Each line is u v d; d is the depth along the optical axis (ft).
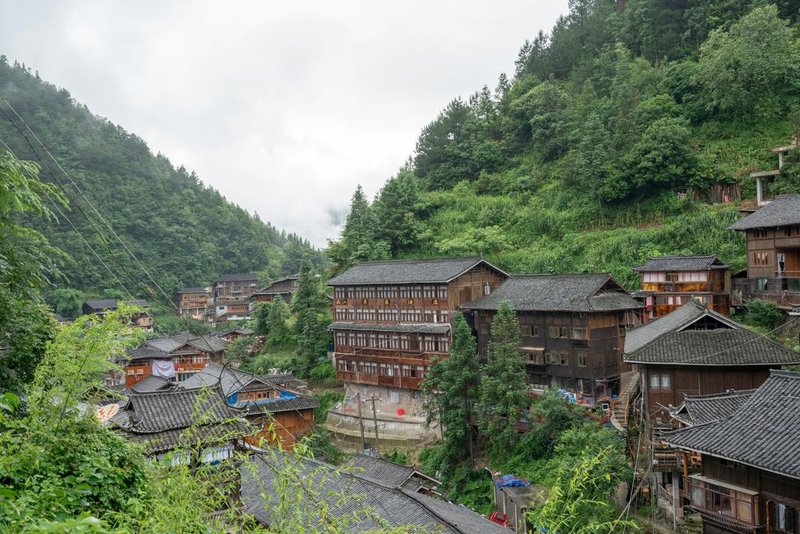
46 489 28.25
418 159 311.27
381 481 103.45
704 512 66.23
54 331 46.88
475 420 133.80
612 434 99.50
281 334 237.45
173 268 378.32
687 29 246.27
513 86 310.45
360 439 165.48
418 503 73.20
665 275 150.00
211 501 26.68
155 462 29.60
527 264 198.08
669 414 88.48
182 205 448.65
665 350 91.50
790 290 124.36
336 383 197.88
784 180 164.45
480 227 231.71
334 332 193.77
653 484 85.66
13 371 41.75
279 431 147.23
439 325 165.68
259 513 62.23
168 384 170.30
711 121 205.77
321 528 24.38
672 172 188.14
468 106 317.83
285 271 450.30
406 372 168.86
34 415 32.71
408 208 249.34
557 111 260.21
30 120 411.75
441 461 136.46
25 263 43.14
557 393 121.19
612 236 189.37
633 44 270.46
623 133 206.18
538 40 339.77
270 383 155.63
